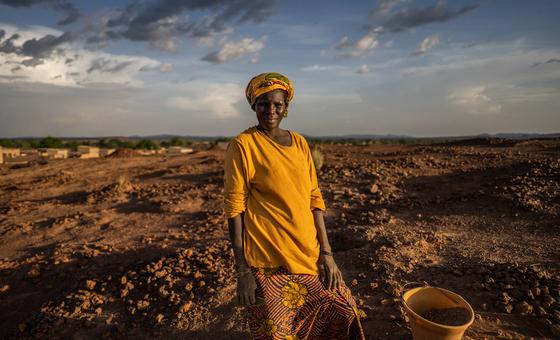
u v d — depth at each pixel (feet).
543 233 14.69
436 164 28.14
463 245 14.17
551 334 8.86
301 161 6.80
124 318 12.19
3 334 12.67
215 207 23.45
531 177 21.88
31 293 14.89
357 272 12.86
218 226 19.57
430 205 19.77
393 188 23.06
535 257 12.60
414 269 12.43
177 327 11.22
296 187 6.65
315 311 6.97
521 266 11.80
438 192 21.90
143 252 17.29
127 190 30.50
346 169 28.68
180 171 37.29
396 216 18.38
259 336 6.69
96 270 15.79
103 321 12.18
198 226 20.20
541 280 10.87
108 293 13.70
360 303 10.85
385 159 32.89
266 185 6.57
